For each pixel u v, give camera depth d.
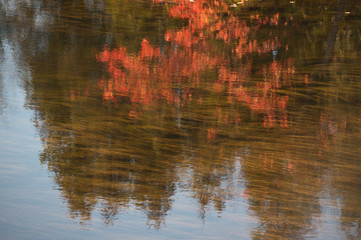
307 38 14.44
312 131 7.38
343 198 5.02
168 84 9.84
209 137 6.96
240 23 16.58
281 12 17.97
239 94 9.32
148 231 4.00
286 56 12.56
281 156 6.28
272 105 8.71
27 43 13.19
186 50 13.12
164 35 14.90
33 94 8.62
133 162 5.77
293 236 4.12
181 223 4.19
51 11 17.73
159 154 6.14
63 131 6.76
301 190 5.18
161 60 11.95
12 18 16.28
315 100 9.08
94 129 6.97
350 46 13.41
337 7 18.20
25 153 5.70
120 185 5.02
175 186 5.12
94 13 17.72
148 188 5.00
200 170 5.67
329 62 11.86
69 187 4.79
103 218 4.16
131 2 19.61
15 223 3.84
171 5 19.20
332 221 4.42
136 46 13.41
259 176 5.57
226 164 5.91
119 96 8.85
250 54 12.75
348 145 6.79
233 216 4.43
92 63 11.38
